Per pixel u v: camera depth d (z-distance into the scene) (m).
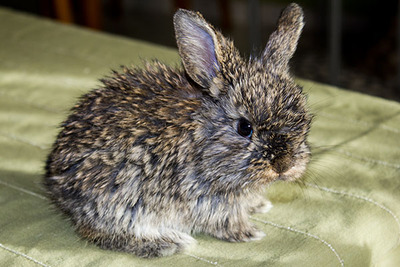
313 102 0.60
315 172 0.52
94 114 0.47
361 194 0.50
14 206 0.50
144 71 0.49
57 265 0.45
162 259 0.45
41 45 0.71
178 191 0.46
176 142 0.46
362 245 0.46
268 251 0.45
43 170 0.53
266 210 0.49
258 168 0.45
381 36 1.13
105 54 0.69
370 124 0.58
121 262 0.45
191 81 0.47
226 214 0.47
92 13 1.17
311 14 1.24
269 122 0.45
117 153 0.46
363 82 1.06
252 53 0.50
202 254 0.46
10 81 0.65
